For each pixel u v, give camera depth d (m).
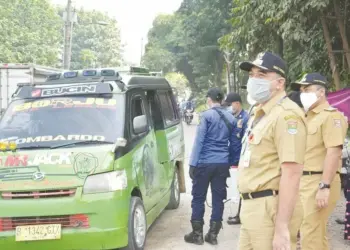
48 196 4.84
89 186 4.86
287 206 2.92
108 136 5.34
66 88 5.89
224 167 5.82
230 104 6.73
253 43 12.26
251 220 3.09
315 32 10.68
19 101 5.94
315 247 4.53
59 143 5.27
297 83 4.68
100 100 5.71
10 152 5.18
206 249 5.73
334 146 4.40
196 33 37.19
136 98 6.11
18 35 32.81
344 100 7.78
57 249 4.81
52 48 39.00
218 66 39.69
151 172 6.03
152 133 6.39
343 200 8.12
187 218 7.14
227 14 32.56
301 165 2.93
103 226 4.83
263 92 3.08
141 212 5.50
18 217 4.82
